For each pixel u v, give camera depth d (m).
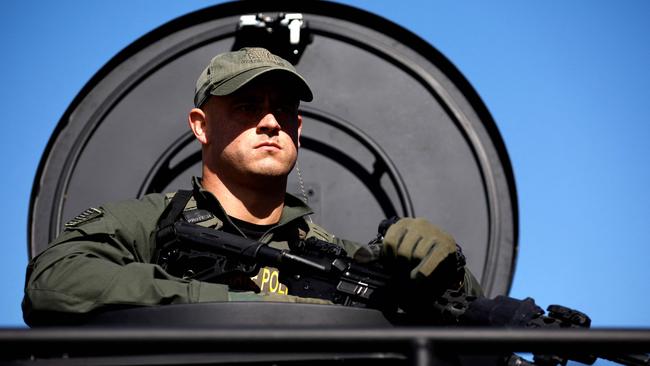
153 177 3.94
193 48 4.09
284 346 1.52
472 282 3.02
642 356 1.97
